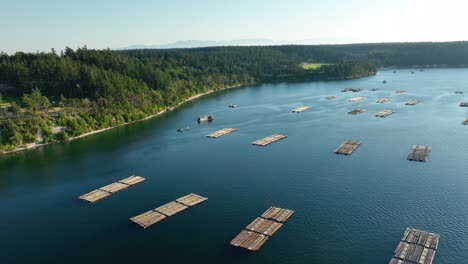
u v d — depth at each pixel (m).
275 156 173.75
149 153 187.38
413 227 107.25
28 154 193.62
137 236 109.38
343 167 154.75
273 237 105.06
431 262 90.75
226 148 190.75
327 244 100.94
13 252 104.19
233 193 134.88
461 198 123.06
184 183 146.50
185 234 109.19
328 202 124.12
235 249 100.62
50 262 98.94
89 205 131.12
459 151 168.12
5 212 128.50
